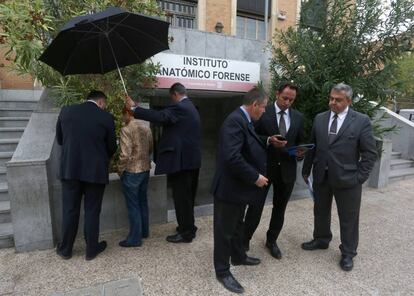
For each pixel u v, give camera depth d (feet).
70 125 9.60
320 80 16.55
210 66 17.15
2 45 10.57
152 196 12.85
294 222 13.78
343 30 16.48
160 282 9.01
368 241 12.05
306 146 9.55
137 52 10.48
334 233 12.65
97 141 9.73
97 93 10.19
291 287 8.92
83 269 9.61
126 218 12.47
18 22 9.64
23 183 10.21
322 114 10.28
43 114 12.64
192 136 10.82
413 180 22.03
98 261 10.09
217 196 8.25
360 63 16.44
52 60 9.07
